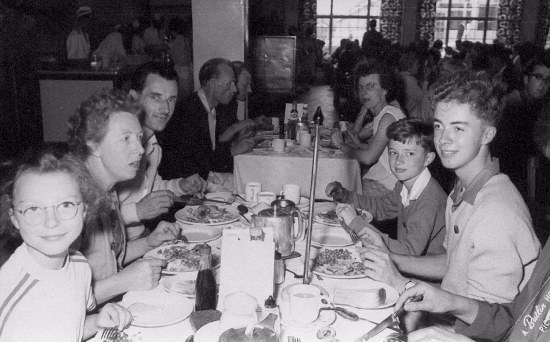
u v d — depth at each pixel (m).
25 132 6.64
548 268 1.14
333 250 1.71
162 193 1.94
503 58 6.13
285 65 8.42
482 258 1.30
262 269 1.27
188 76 7.30
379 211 2.32
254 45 8.31
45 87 6.54
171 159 2.95
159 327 1.21
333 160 3.02
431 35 14.77
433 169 3.12
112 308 1.21
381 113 3.06
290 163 3.05
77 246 1.44
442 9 15.04
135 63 8.02
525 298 1.22
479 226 1.32
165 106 2.25
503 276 1.28
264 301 1.25
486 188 1.38
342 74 10.19
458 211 1.45
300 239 1.82
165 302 1.32
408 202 1.97
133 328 1.20
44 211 1.07
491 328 1.22
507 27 14.32
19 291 1.08
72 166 1.13
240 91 4.12
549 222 2.50
